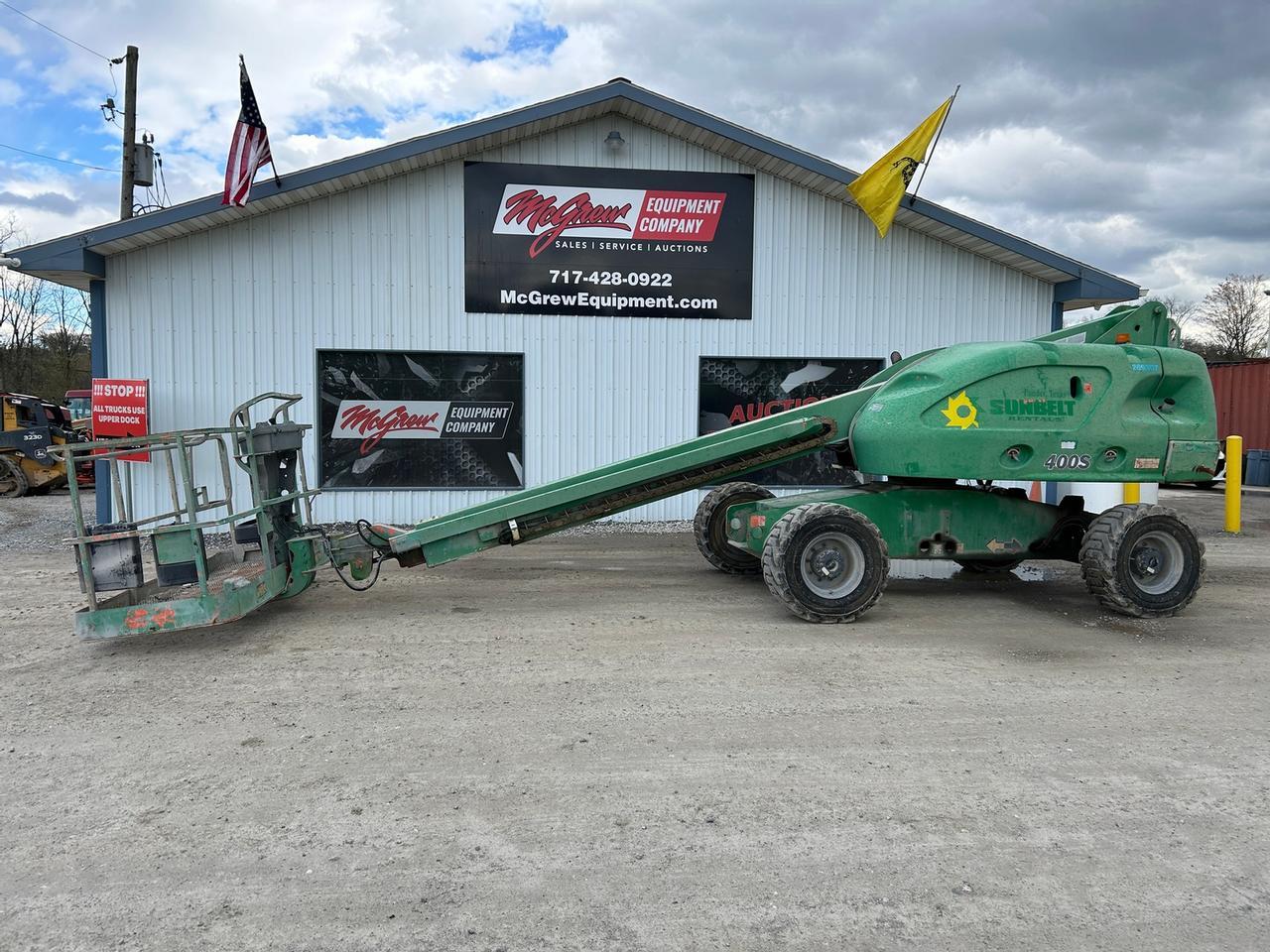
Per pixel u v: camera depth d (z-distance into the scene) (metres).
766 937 2.72
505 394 12.21
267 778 3.85
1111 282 12.62
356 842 3.29
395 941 2.69
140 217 10.49
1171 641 6.27
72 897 2.93
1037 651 5.96
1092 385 7.02
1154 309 7.79
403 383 11.98
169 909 2.86
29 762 4.04
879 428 7.20
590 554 10.09
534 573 8.86
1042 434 6.95
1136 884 3.04
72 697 4.95
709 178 12.37
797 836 3.35
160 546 5.74
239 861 3.16
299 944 2.68
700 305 12.50
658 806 3.59
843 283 12.79
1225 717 4.69
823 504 6.81
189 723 4.53
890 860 3.19
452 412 12.11
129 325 11.25
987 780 3.86
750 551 7.68
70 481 5.61
